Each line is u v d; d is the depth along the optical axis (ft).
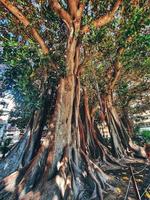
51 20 41.06
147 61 54.85
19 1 34.96
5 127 71.87
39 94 43.45
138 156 60.34
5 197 30.27
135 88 75.25
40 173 31.86
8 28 39.42
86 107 51.78
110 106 63.62
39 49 35.53
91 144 51.06
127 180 40.65
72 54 36.27
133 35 41.24
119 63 55.77
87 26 36.78
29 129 42.73
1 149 56.75
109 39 42.98
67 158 33.14
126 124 79.87
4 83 46.80
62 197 28.43
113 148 59.26
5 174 37.14
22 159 38.52
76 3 34.45
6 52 35.50
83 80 54.29
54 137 33.58
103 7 39.86
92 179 33.60
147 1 38.60
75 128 37.93
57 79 41.34
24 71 38.22
